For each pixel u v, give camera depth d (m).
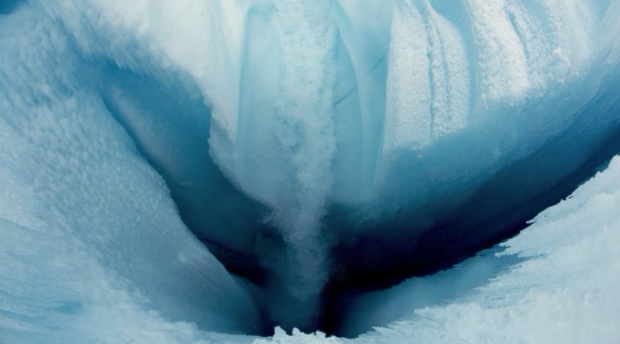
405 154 5.59
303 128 6.75
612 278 3.72
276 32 6.95
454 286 5.37
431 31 5.78
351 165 6.73
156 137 6.29
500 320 3.94
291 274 7.62
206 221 7.07
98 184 5.56
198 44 5.64
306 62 6.89
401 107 5.64
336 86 6.86
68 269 4.75
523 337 3.68
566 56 5.05
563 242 4.36
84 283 4.73
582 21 5.17
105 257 5.12
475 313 4.19
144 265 5.48
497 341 3.77
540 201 6.27
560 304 3.76
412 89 5.64
